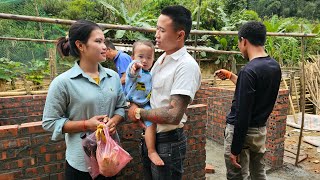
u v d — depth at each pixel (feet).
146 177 7.40
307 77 37.27
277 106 15.23
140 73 6.95
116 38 32.60
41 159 8.32
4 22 41.55
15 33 41.04
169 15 6.09
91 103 6.20
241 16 48.16
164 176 6.66
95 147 6.03
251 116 8.15
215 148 18.92
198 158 11.44
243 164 8.71
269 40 42.86
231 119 8.87
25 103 16.30
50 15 50.60
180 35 6.18
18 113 16.17
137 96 6.91
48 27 43.24
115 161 5.87
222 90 19.95
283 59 44.68
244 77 7.72
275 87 8.18
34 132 8.16
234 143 7.98
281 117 15.52
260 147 8.57
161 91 6.41
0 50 38.47
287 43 45.37
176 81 6.07
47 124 6.11
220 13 46.68
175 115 5.90
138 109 6.37
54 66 25.32
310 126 26.91
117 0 49.24
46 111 6.13
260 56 8.13
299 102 36.14
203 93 21.90
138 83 6.93
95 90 6.30
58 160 8.55
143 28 10.46
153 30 10.50
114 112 6.78
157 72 6.62
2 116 15.78
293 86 34.40
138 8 48.16
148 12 43.24
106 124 6.12
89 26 6.12
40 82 28.99
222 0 54.75
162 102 6.42
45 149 8.34
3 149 7.80
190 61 6.14
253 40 8.16
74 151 6.35
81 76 6.24
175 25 6.07
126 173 9.78
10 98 15.89
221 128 19.67
